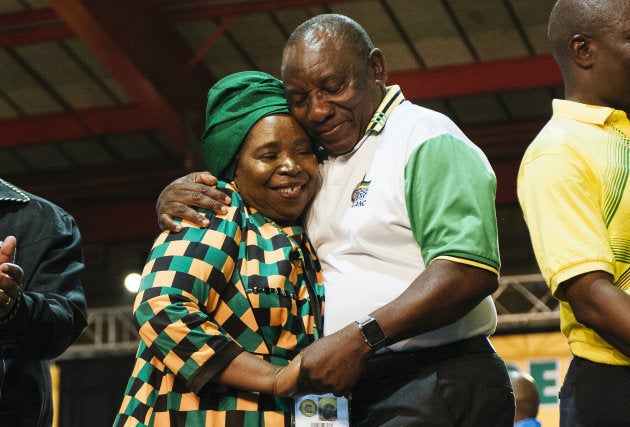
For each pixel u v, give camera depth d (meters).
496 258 3.42
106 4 16.89
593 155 3.42
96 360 17.09
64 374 17.06
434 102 20.20
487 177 3.54
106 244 23.42
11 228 4.29
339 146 3.78
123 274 23.23
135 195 23.27
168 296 3.55
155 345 3.55
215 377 3.52
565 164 3.41
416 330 3.38
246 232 3.77
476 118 20.77
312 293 3.75
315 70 3.66
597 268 3.25
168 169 22.53
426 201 3.50
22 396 4.20
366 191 3.69
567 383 3.46
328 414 3.58
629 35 3.48
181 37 18.55
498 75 18.88
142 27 17.58
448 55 18.97
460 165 3.53
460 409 3.54
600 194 3.39
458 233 3.40
